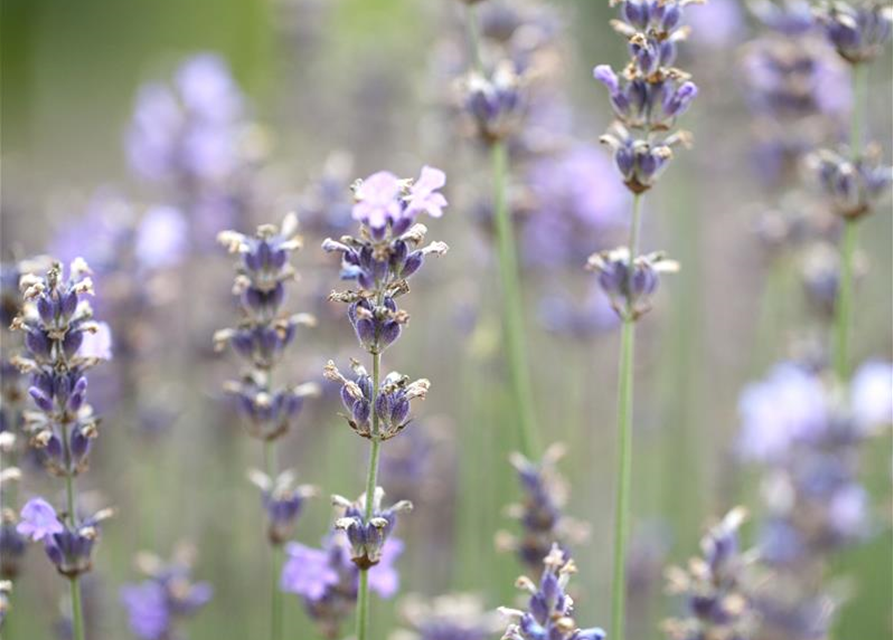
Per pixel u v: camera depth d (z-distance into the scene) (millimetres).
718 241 12844
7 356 5582
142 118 9812
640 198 5195
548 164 8703
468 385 9320
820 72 8008
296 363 8312
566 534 5926
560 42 8570
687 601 5648
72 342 4668
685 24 9461
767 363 9352
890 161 10008
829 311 8195
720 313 12711
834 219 8477
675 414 10586
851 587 8781
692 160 10672
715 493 8953
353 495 8773
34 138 17688
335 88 11805
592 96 13523
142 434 8156
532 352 10773
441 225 9992
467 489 9047
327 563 5492
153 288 7738
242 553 9312
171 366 9922
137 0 20391
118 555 8523
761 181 9062
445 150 8938
